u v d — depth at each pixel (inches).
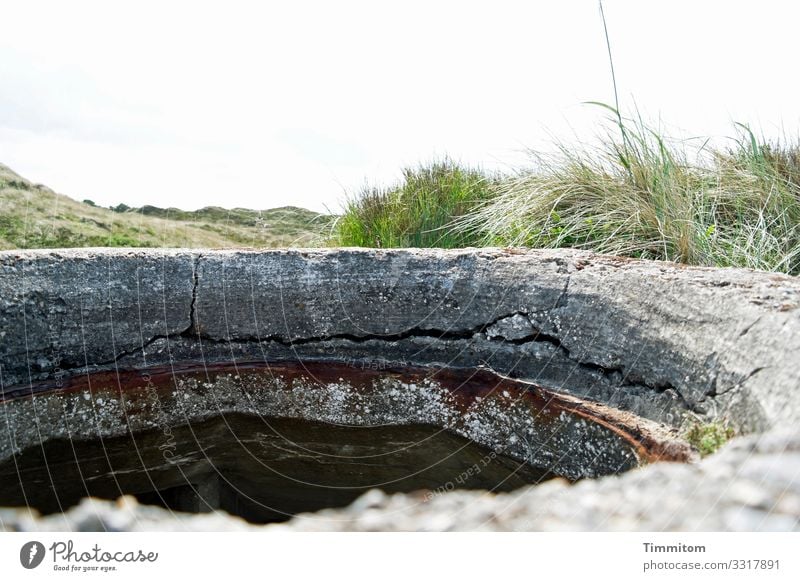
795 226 104.7
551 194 120.0
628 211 109.4
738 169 122.0
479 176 160.2
